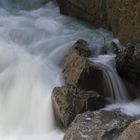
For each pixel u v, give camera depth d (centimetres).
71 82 835
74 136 654
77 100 756
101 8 1168
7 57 935
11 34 1090
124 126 661
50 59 986
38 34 1120
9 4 1402
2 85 848
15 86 848
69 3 1294
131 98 873
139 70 852
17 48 1011
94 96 773
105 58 932
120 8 1030
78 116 707
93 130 653
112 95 862
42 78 875
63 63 926
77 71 838
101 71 854
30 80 862
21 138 751
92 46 998
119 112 755
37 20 1269
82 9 1246
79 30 1198
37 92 834
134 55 842
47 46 1054
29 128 791
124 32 1018
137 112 797
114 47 991
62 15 1338
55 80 874
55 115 779
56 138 737
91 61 891
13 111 815
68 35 1149
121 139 597
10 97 832
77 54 886
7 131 780
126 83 884
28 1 1427
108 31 1164
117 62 879
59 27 1220
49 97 807
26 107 818
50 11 1383
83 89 822
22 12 1349
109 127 657
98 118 694
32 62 938
